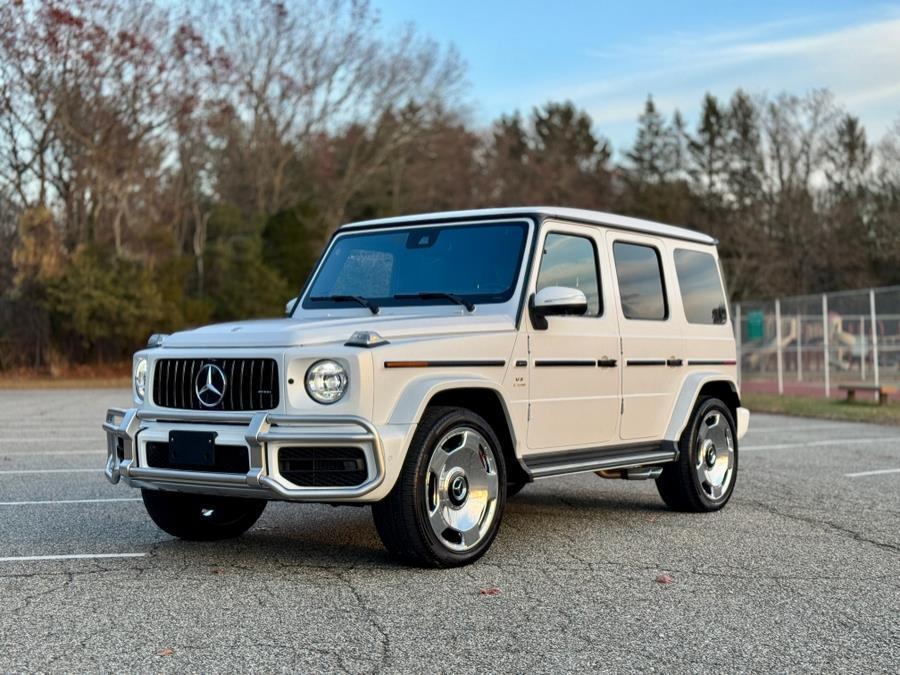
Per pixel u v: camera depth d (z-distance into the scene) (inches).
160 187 1748.3
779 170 2263.8
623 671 166.1
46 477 398.0
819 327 1067.9
